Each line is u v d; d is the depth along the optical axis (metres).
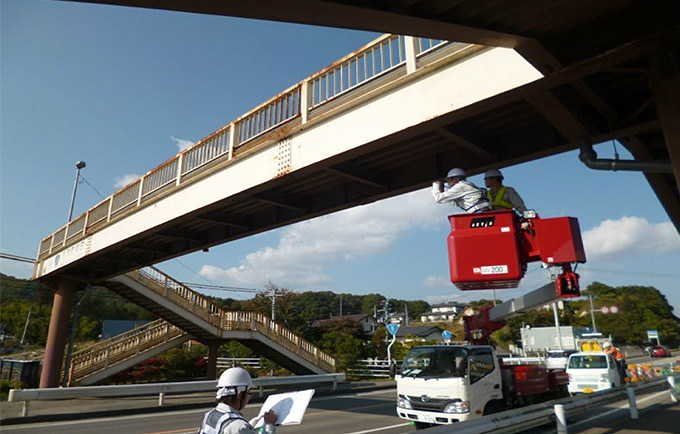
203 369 29.42
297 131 10.49
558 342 35.50
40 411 12.71
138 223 15.62
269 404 2.88
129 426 10.93
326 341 35.84
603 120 8.45
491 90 7.10
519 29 5.40
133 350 23.22
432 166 10.81
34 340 53.44
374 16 4.33
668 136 5.29
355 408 14.30
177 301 23.16
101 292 67.75
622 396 9.76
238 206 14.52
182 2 3.47
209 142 13.41
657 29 5.18
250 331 24.89
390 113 8.65
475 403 8.06
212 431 2.48
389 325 26.39
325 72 10.20
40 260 24.00
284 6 3.82
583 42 5.68
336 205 12.80
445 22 4.76
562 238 6.42
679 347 81.62
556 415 6.97
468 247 6.53
